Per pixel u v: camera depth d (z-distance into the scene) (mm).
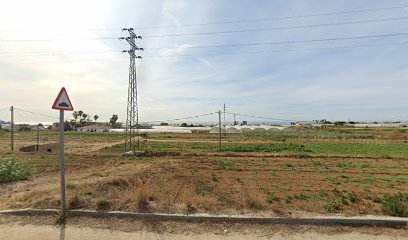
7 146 31625
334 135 51281
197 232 5102
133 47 23906
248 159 20078
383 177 13742
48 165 16797
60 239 4848
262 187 11305
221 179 12914
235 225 5359
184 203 6477
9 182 11164
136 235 4992
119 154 22906
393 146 31672
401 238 4816
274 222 5434
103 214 5801
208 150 26438
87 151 26625
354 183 12289
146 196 6613
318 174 14414
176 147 30047
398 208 5770
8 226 5395
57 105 5578
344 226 5285
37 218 5738
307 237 4871
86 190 7324
